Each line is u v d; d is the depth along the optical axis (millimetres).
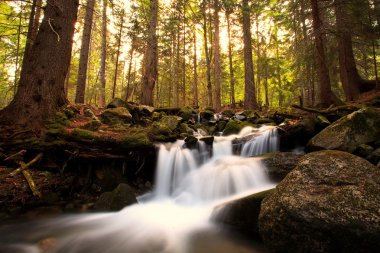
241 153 9180
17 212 5570
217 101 17203
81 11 18469
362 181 3697
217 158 8852
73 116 8727
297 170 4246
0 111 7539
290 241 3510
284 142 9273
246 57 17484
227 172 7055
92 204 6445
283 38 26469
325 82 12289
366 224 3113
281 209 3672
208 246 4500
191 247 4484
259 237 4391
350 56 16938
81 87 13961
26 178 6227
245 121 12406
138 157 7641
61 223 5473
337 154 4316
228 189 6707
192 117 12438
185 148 8562
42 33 8078
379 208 3254
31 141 6789
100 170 7355
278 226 3627
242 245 4508
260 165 6836
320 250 3270
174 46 24656
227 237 4824
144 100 13969
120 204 6090
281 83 30953
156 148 7906
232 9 15422
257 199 4633
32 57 7883
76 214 5926
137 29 11531
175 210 6387
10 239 4777
